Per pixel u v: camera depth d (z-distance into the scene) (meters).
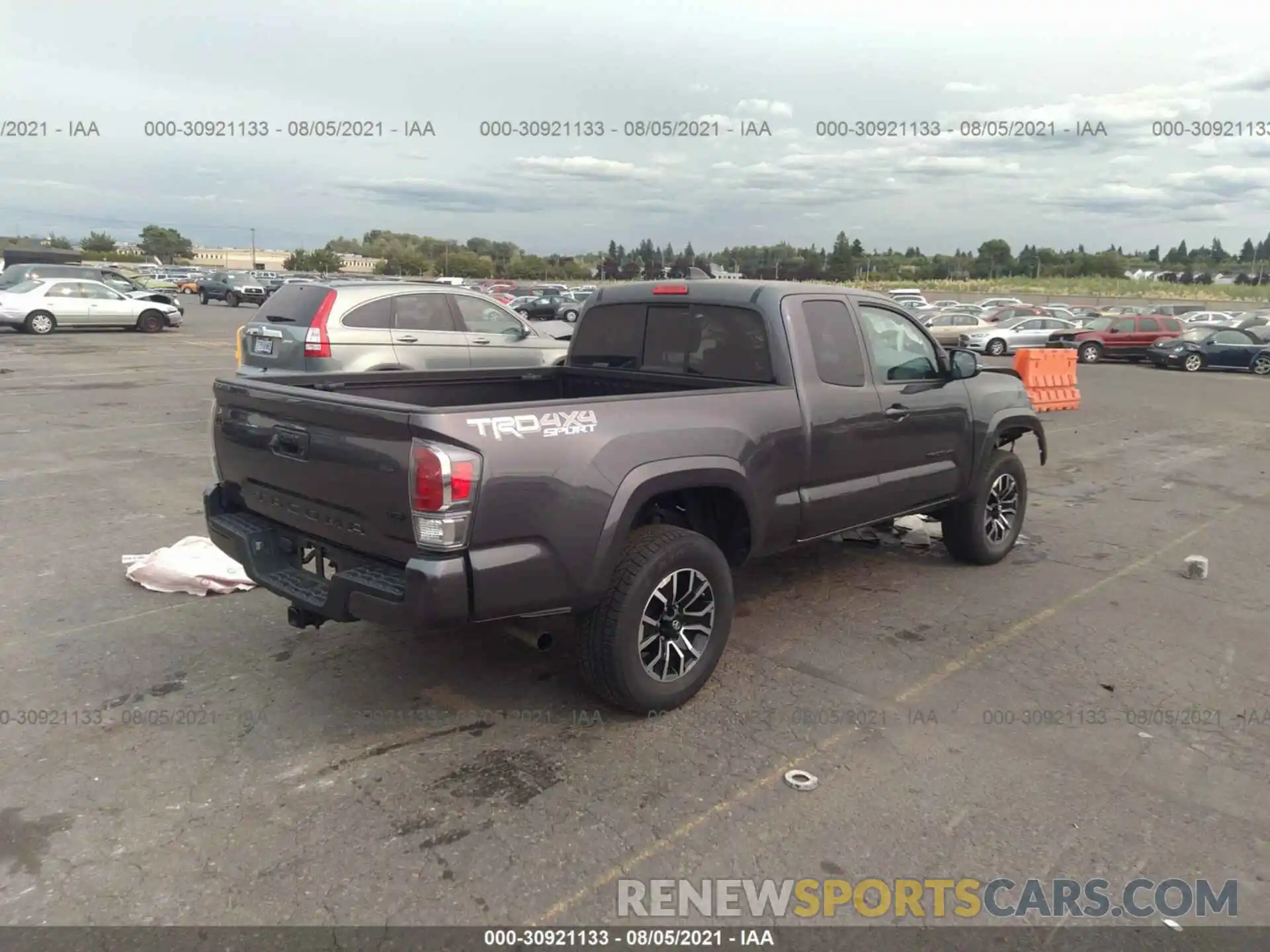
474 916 2.66
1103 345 29.33
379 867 2.86
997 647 4.78
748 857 2.96
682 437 3.88
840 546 6.70
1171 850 3.03
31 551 6.00
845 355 4.88
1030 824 3.17
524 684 4.21
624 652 3.68
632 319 5.30
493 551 3.30
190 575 5.30
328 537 3.68
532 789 3.33
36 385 14.46
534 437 3.38
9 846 2.94
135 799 3.21
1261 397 19.06
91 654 4.43
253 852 2.93
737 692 4.17
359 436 3.39
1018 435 6.54
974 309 42.16
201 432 10.56
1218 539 7.15
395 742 3.65
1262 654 4.75
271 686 4.13
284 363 9.23
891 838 3.07
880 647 4.75
